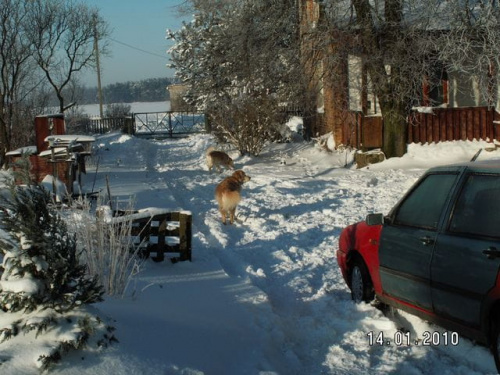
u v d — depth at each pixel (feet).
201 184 56.49
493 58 52.80
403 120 61.46
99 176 58.13
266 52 67.41
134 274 21.43
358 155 62.54
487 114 63.31
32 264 13.34
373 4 62.23
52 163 39.45
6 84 74.43
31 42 88.17
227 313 19.13
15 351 12.41
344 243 22.65
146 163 77.71
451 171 17.71
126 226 22.90
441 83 63.98
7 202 13.37
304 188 50.57
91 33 101.14
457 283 15.92
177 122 141.69
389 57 57.36
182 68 134.00
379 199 43.60
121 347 13.61
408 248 18.25
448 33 53.01
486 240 15.28
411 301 18.31
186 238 25.31
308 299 22.67
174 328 16.08
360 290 21.42
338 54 58.23
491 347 15.06
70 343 12.70
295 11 67.21
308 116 78.43
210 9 71.36
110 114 173.88
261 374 14.60
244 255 29.35
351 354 17.19
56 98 117.39
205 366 14.57
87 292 13.58
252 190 50.85
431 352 17.16
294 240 32.27
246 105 73.77
